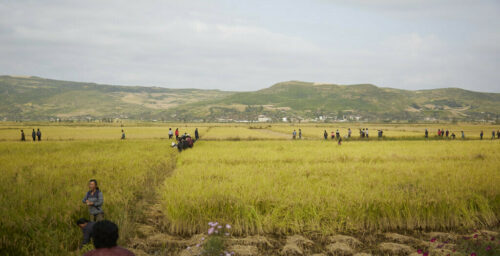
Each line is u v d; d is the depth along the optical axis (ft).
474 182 35.35
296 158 72.43
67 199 28.91
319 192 31.76
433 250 22.31
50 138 157.89
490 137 192.44
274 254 22.84
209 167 50.88
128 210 29.63
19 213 24.07
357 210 27.84
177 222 26.94
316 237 26.32
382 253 23.07
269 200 29.43
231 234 26.43
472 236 24.84
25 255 19.33
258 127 378.12
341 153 82.99
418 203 28.43
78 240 22.20
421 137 178.50
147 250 22.88
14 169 47.57
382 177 40.16
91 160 60.49
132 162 57.77
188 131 246.47
